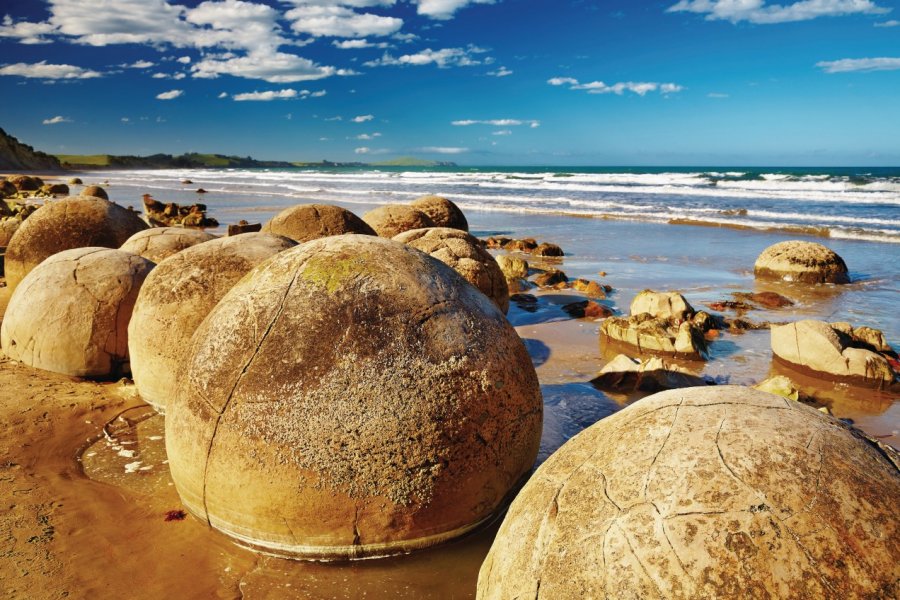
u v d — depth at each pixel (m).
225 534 3.46
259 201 31.27
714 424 2.13
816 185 34.06
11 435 4.87
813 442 2.01
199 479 3.35
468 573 3.27
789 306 9.89
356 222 9.23
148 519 3.81
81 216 9.05
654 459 2.07
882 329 8.52
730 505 1.85
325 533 3.19
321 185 46.34
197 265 5.21
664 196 31.08
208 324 3.51
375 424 3.06
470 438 3.22
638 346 7.57
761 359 7.27
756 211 23.62
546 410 5.58
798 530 1.78
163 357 5.09
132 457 4.62
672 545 1.83
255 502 3.18
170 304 5.09
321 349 3.12
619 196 31.52
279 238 5.61
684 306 8.61
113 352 6.05
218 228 20.75
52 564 3.37
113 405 5.49
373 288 3.27
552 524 2.12
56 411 5.31
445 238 8.84
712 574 1.75
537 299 10.30
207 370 3.32
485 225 20.97
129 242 7.47
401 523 3.20
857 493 1.86
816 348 6.70
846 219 20.94
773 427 2.07
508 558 2.22
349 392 3.07
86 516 3.84
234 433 3.17
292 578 3.23
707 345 7.65
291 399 3.09
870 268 13.16
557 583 1.98
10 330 6.37
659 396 2.46
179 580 3.25
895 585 1.71
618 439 2.26
